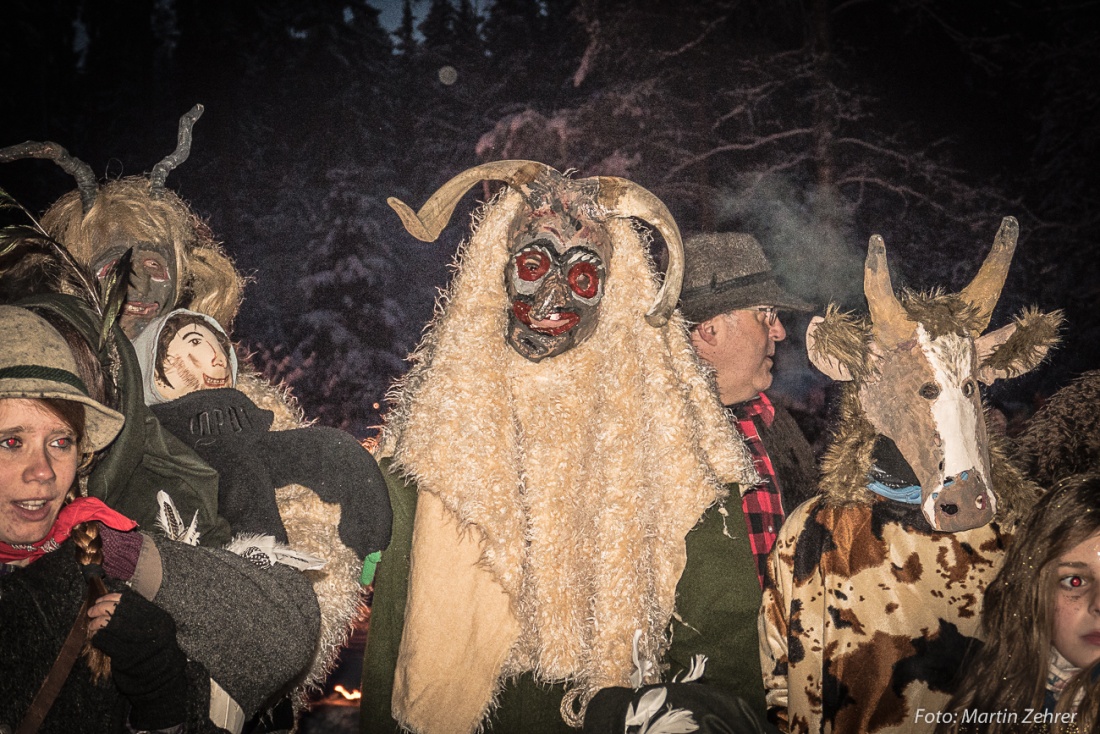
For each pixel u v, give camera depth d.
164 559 1.74
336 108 10.42
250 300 9.51
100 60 10.37
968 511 2.36
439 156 10.27
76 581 1.66
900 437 2.43
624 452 2.38
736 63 9.57
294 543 2.28
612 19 9.93
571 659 2.32
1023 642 2.17
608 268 2.44
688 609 2.39
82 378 1.82
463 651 2.31
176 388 2.17
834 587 2.38
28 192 9.55
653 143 9.48
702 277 3.03
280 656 1.82
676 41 9.74
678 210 9.23
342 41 10.62
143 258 2.39
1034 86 9.47
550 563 2.35
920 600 2.34
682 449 2.38
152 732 1.64
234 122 10.28
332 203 9.95
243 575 1.81
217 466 2.15
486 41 10.65
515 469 2.36
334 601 2.29
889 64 9.54
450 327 2.43
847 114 9.34
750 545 2.47
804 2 9.57
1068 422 2.42
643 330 2.43
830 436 2.77
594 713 2.14
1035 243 9.04
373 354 9.31
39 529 1.71
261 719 2.24
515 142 9.80
